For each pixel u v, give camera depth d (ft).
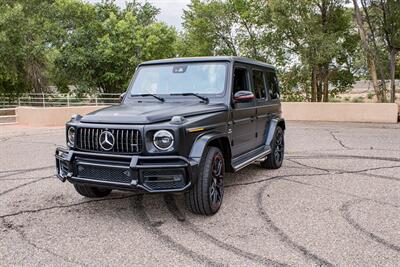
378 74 68.08
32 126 55.21
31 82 75.51
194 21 84.58
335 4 65.51
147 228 14.05
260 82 21.74
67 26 94.12
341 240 12.75
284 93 74.64
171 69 18.43
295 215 15.23
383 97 61.05
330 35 63.05
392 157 27.94
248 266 11.02
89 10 94.89
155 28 93.40
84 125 14.40
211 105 16.28
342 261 11.27
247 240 12.84
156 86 18.17
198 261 11.37
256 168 24.20
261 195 18.06
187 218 15.05
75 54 88.33
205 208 14.73
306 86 73.61
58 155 15.39
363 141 36.65
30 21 69.62
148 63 19.31
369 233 13.33
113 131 13.78
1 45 64.90
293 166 24.84
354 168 24.12
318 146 33.65
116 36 91.45
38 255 11.85
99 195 17.80
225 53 85.56
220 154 15.67
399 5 56.18
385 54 63.05
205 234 13.41
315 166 24.82
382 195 17.94
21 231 13.82
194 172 13.65
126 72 93.66
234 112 17.26
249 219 14.83
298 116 60.90
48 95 76.02
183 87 17.69
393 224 14.16
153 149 13.42
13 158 28.94
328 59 63.98
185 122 13.83
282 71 71.61
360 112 56.59
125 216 15.38
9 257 11.71
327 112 58.90
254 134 20.51
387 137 39.55
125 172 13.62
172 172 13.35
